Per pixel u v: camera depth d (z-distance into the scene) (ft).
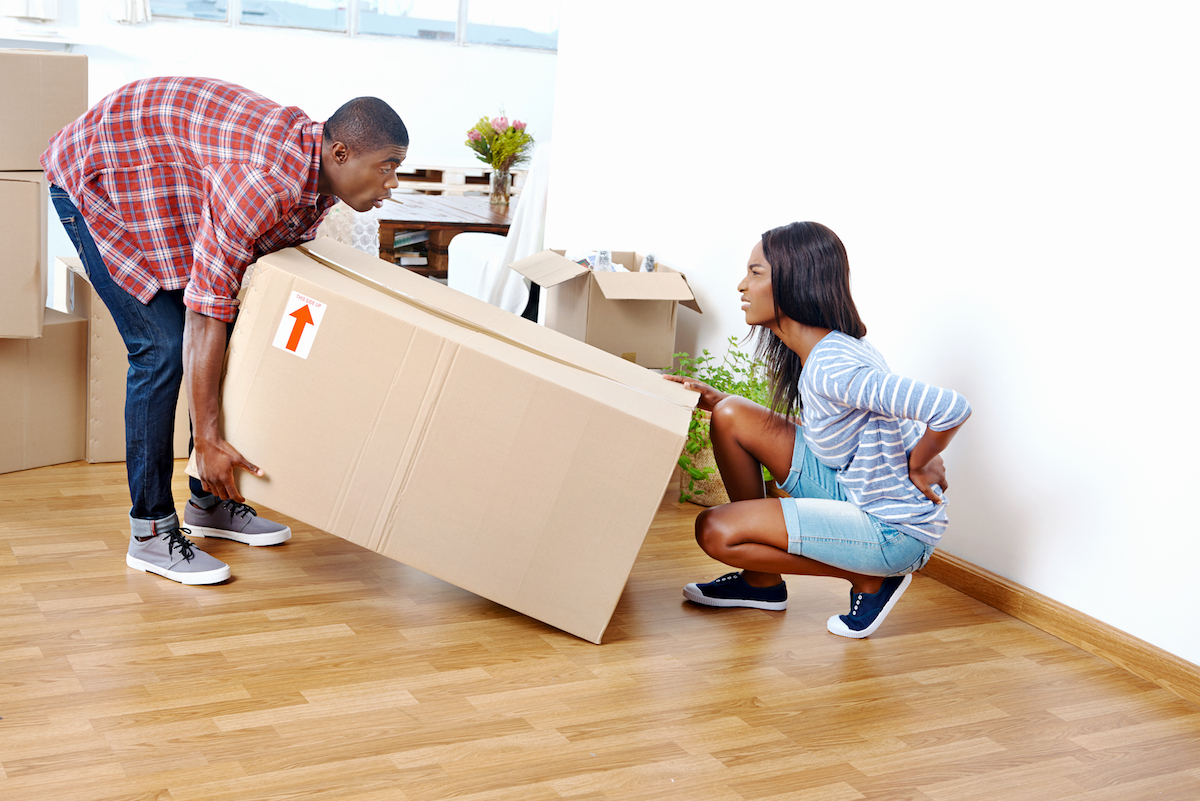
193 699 5.23
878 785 5.02
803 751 5.26
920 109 7.76
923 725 5.63
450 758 4.92
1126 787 5.20
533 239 13.85
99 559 6.80
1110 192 6.50
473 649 6.06
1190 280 6.09
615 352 9.68
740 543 6.35
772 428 6.66
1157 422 6.33
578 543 6.07
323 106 26.03
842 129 8.48
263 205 5.58
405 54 26.40
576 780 4.84
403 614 6.43
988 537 7.50
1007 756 5.40
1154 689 6.31
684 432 5.87
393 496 6.02
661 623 6.64
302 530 7.66
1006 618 7.21
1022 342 7.14
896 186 8.02
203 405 5.93
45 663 5.44
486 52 27.09
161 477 6.52
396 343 5.84
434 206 19.17
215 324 5.82
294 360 5.92
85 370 8.56
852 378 5.74
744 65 9.48
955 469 7.73
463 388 5.85
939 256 7.70
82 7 23.39
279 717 5.14
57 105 7.66
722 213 9.89
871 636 6.73
